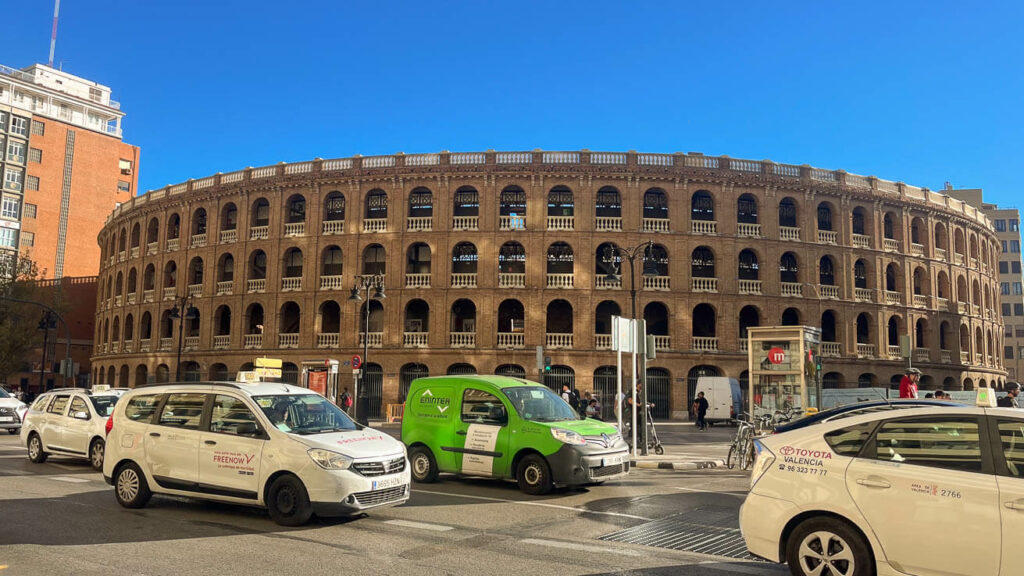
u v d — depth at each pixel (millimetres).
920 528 6301
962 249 51844
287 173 46250
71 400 17562
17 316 53531
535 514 11305
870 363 45188
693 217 45500
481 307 42531
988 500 6082
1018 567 5875
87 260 86062
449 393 14836
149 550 8523
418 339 42750
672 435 30766
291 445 10031
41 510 11094
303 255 45125
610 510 11781
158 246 51500
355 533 9641
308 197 45656
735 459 18406
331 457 9836
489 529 10070
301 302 44688
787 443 7250
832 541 6746
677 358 42281
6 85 84250
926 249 49031
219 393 11008
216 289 47656
